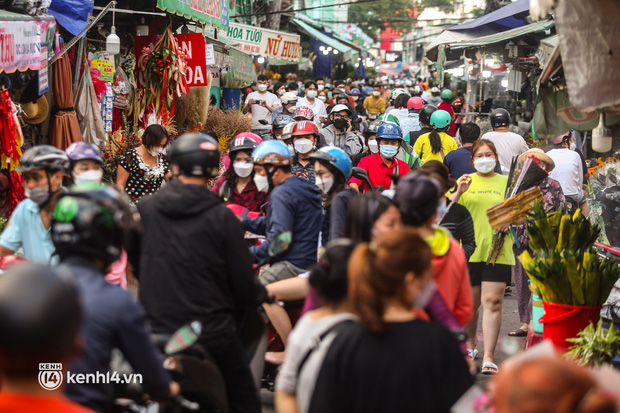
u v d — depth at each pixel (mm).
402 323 2998
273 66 36000
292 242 5656
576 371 2170
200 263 4141
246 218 6152
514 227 7152
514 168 6840
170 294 4109
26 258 4824
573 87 4410
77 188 3314
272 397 6102
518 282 8141
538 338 6262
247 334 4695
